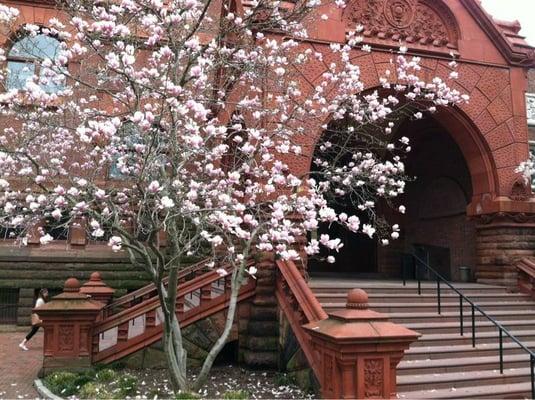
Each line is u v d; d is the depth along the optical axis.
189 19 8.31
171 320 7.48
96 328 9.40
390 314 9.85
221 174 8.20
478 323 10.11
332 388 6.60
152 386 8.41
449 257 15.89
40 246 14.69
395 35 12.60
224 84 9.57
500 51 13.64
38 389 8.20
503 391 7.86
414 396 7.48
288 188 9.70
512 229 12.88
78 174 10.05
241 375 9.52
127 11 8.25
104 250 15.01
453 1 13.43
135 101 8.07
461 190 15.46
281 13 9.31
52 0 14.67
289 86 9.86
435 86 11.27
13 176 9.41
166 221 6.80
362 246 18.91
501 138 13.30
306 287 8.96
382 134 14.39
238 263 8.93
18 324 14.27
